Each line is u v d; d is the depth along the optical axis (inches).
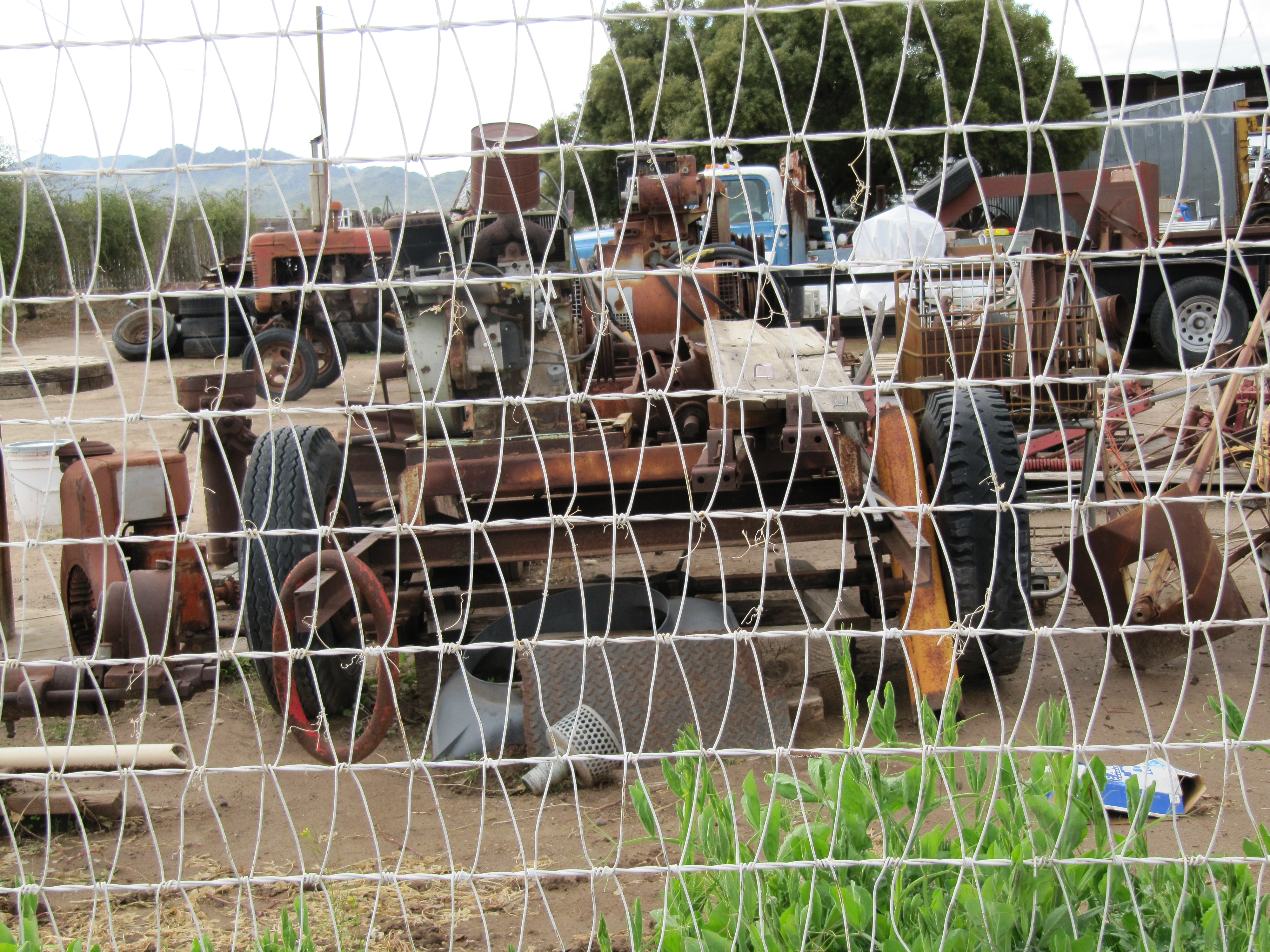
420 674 167.8
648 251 205.2
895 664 175.8
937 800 95.1
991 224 76.0
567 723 138.2
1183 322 456.8
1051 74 655.8
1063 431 79.4
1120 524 165.8
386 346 637.9
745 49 74.1
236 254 845.8
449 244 82.3
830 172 663.8
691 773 97.2
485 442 167.0
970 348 205.8
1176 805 86.5
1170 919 84.7
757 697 145.6
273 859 121.6
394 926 104.0
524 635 165.5
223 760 152.3
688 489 126.2
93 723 168.1
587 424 172.9
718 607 164.6
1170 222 73.8
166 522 177.6
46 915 109.3
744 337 165.5
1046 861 81.1
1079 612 199.6
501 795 137.0
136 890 85.2
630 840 109.6
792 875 87.7
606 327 185.3
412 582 185.9
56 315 808.9
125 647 150.8
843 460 157.0
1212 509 228.7
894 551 151.4
